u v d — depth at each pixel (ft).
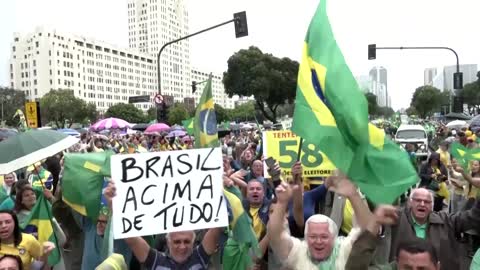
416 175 12.10
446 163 41.98
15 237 15.74
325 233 12.80
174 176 12.83
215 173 13.03
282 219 13.02
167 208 12.70
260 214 19.02
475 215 15.94
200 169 12.97
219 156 13.07
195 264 12.94
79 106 286.87
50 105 276.82
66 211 19.74
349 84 12.28
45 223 17.95
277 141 26.30
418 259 10.05
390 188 11.94
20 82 533.96
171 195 12.76
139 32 649.61
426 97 312.29
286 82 189.06
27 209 20.29
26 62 529.45
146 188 12.66
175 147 65.21
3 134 80.07
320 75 12.67
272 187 24.22
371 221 11.62
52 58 518.78
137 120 304.71
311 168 23.80
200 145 15.88
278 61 189.88
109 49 588.91
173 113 225.97
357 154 11.97
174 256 12.80
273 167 18.92
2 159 17.89
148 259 12.82
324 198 19.79
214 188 12.97
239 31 62.49
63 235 18.66
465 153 26.68
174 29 639.76
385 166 12.12
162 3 629.51
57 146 18.48
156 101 76.18
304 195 19.62
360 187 11.94
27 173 33.32
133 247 12.76
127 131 108.37
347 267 11.57
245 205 19.19
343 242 13.03
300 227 17.10
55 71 519.60
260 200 19.12
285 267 13.17
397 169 12.11
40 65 520.83
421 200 16.12
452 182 30.53
